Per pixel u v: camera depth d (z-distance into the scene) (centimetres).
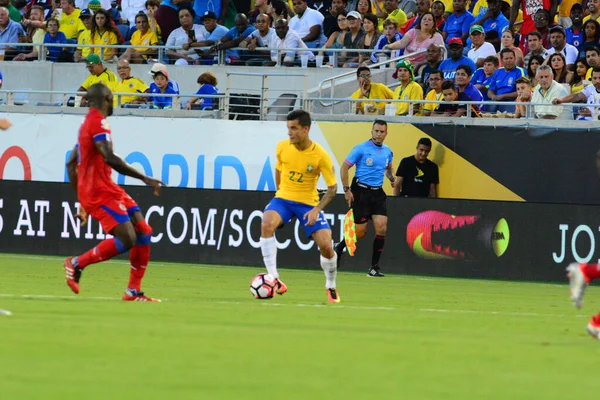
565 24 6938
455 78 6159
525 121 5675
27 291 3525
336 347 2156
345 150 5881
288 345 2159
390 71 6844
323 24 7562
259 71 7112
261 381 1708
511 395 1653
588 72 6116
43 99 7481
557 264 5303
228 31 7300
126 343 2102
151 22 7662
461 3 6975
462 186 5681
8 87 7581
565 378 1847
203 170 6009
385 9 7419
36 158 6241
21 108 6556
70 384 1628
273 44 7238
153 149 6062
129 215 3142
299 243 5691
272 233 3569
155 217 5897
